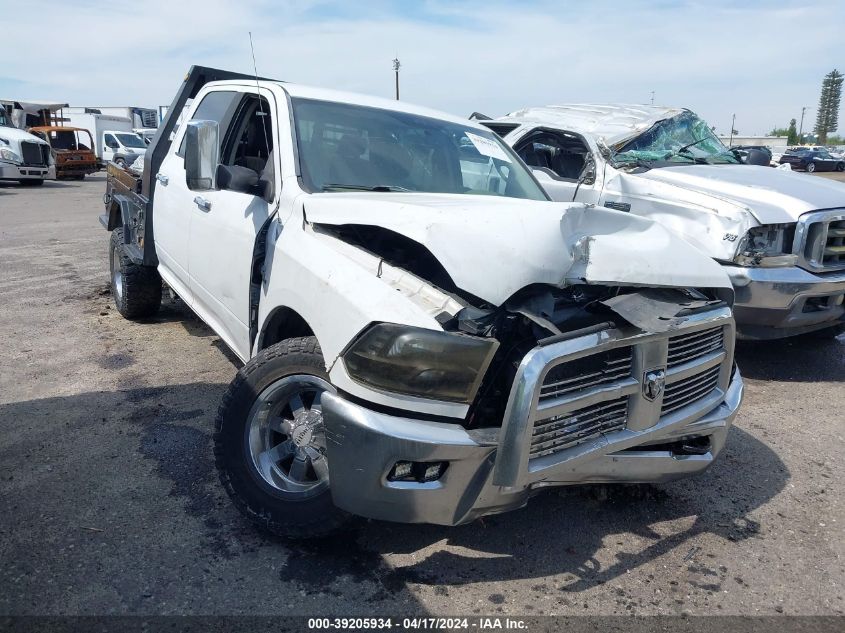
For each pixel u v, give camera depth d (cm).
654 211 598
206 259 418
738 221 537
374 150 395
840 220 546
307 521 295
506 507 265
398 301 263
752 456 428
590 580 299
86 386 489
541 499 364
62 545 304
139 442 405
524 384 244
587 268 269
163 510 335
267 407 311
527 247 264
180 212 467
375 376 256
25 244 1102
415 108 458
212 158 366
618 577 302
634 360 275
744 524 351
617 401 278
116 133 3284
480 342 252
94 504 338
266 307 333
